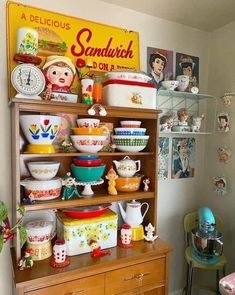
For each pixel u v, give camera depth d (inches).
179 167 74.1
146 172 60.5
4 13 50.1
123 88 52.6
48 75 48.7
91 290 46.5
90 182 51.9
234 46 69.6
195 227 73.0
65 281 44.1
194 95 70.8
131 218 57.6
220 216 73.9
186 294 70.2
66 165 56.1
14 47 50.2
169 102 71.1
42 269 44.1
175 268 75.6
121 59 61.8
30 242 46.4
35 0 52.6
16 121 42.7
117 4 60.7
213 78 75.9
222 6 61.3
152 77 67.1
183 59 72.5
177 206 74.8
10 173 51.9
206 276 77.4
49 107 45.7
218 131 73.5
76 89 55.1
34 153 45.1
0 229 43.3
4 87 50.5
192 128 69.4
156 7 62.0
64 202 47.8
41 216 54.4
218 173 74.4
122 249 52.8
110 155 58.1
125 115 52.9
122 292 49.9
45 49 53.2
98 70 58.9
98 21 59.2
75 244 49.6
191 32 73.5
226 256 71.9
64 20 55.2
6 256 52.4
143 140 55.8
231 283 48.0
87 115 51.6
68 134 55.4
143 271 52.1
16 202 43.8
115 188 56.2
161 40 68.4
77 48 56.5
